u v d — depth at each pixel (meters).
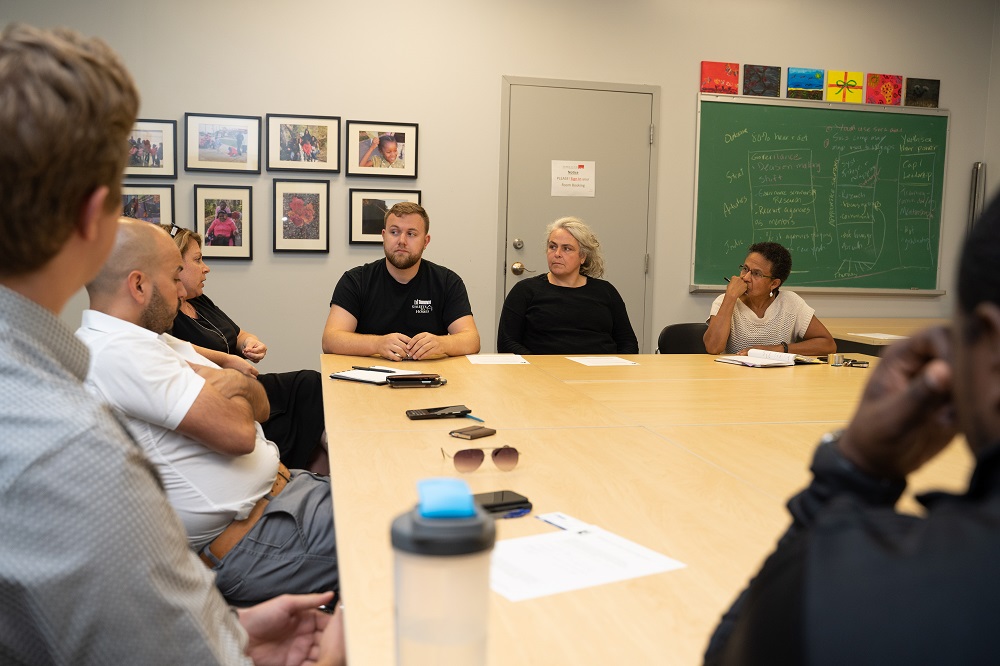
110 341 1.66
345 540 1.15
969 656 0.35
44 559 0.67
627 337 3.95
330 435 1.83
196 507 1.71
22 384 0.70
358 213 4.86
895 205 5.54
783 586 0.43
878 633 0.37
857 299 5.58
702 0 5.18
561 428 1.94
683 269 5.29
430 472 1.53
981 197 5.64
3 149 0.65
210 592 0.82
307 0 4.71
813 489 0.57
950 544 0.38
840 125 5.40
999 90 5.57
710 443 1.79
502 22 4.94
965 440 0.44
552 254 3.86
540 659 0.81
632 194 5.18
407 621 0.56
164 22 4.57
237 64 4.66
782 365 3.15
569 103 5.05
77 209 0.72
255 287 4.80
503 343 3.82
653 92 5.15
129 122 0.75
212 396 1.71
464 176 4.96
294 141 4.75
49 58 0.68
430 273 3.50
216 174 4.69
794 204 5.39
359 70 4.80
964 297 0.43
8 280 0.72
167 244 1.85
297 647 1.22
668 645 0.85
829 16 5.35
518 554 1.09
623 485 1.44
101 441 0.70
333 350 3.18
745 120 5.28
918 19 5.48
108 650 0.70
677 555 1.10
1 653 0.70
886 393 0.54
